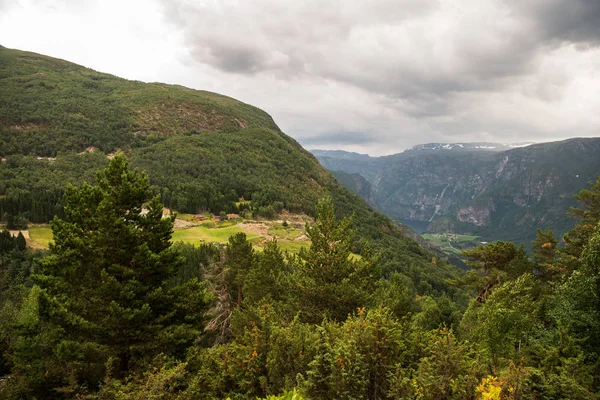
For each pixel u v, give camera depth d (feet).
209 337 92.17
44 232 321.73
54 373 45.88
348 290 61.36
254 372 39.68
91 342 48.19
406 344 40.50
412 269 347.56
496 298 49.06
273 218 472.44
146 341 51.55
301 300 67.67
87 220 55.11
